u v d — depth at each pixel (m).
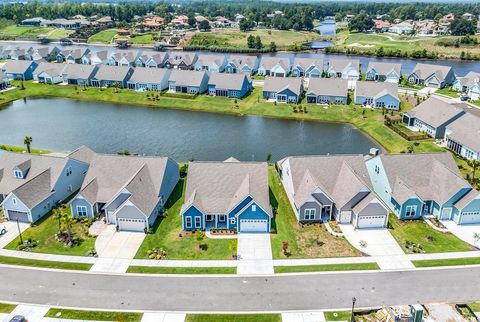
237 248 54.59
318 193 60.56
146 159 66.31
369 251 53.91
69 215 62.31
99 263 51.59
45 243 55.69
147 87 134.75
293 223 60.56
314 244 55.44
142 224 58.06
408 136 92.25
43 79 144.88
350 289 46.91
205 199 59.81
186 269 50.44
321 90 120.12
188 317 43.06
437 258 52.31
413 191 60.31
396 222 60.94
